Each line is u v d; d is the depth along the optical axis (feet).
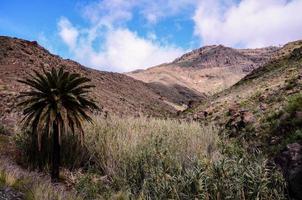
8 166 48.03
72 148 95.40
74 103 87.25
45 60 244.63
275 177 55.57
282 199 53.83
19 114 129.39
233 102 154.61
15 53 222.69
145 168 75.72
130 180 76.38
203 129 109.50
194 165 69.87
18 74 189.06
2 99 140.46
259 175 55.42
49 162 91.97
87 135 99.04
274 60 251.19
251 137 91.71
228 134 104.68
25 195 39.50
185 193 61.31
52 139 92.73
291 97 101.71
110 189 73.61
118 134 93.15
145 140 89.61
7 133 113.29
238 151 79.46
